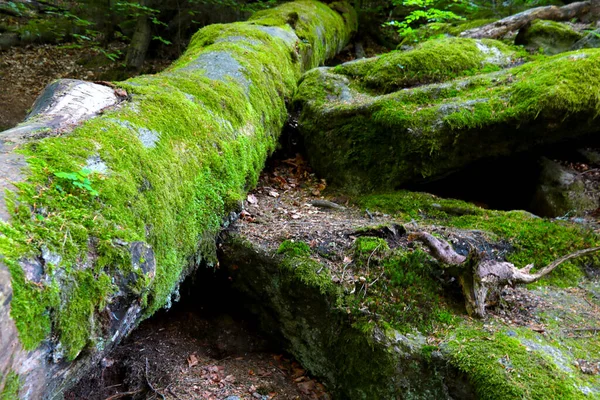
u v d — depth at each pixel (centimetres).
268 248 297
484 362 213
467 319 251
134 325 217
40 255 141
